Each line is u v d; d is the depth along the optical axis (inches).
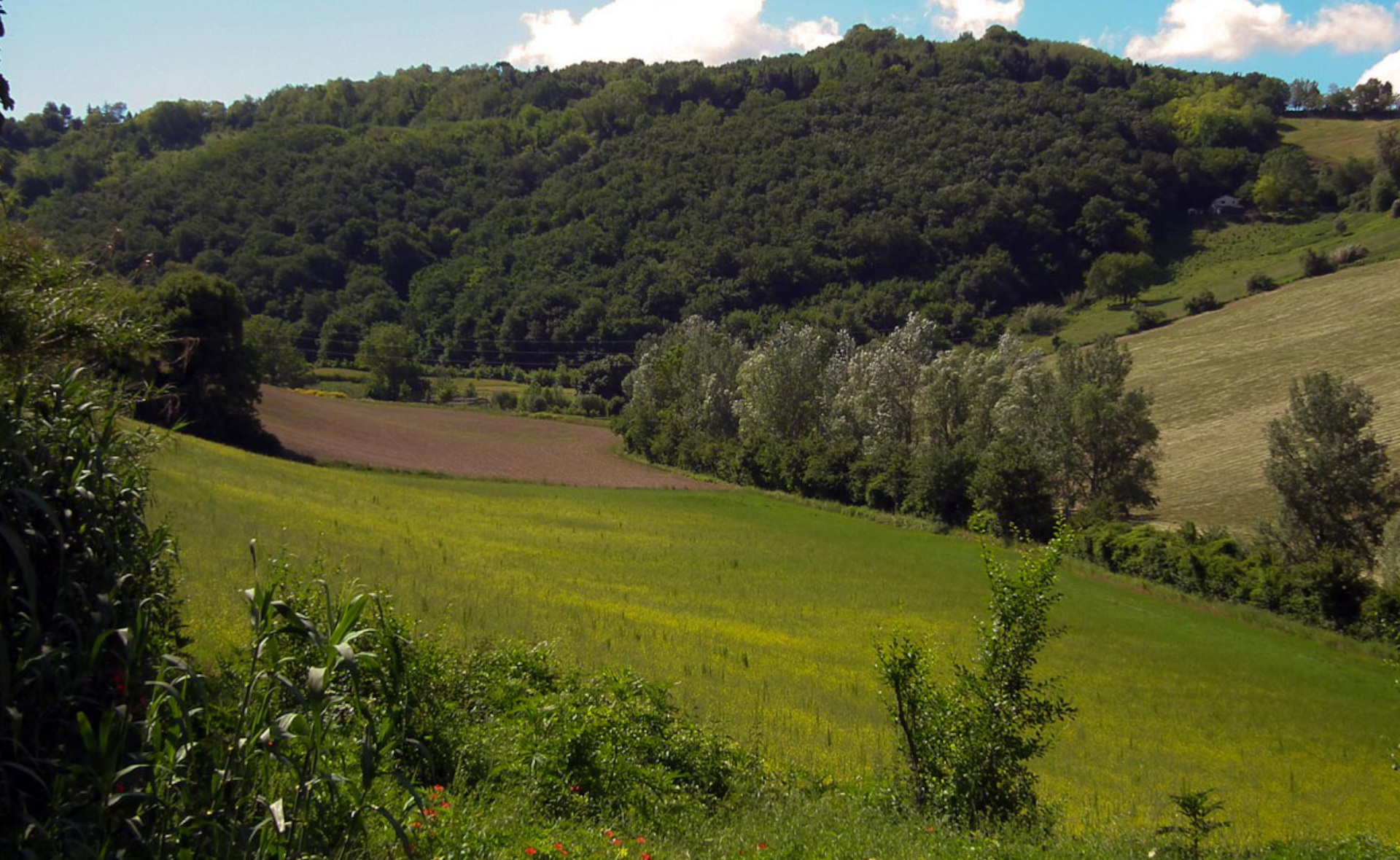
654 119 6569.9
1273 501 2452.0
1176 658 1339.8
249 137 5462.6
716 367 3324.3
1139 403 2400.3
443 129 6309.1
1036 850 394.0
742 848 346.0
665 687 577.9
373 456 2539.4
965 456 2285.9
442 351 4471.0
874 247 4872.0
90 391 265.7
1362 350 3398.1
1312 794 844.6
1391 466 2333.9
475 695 453.1
